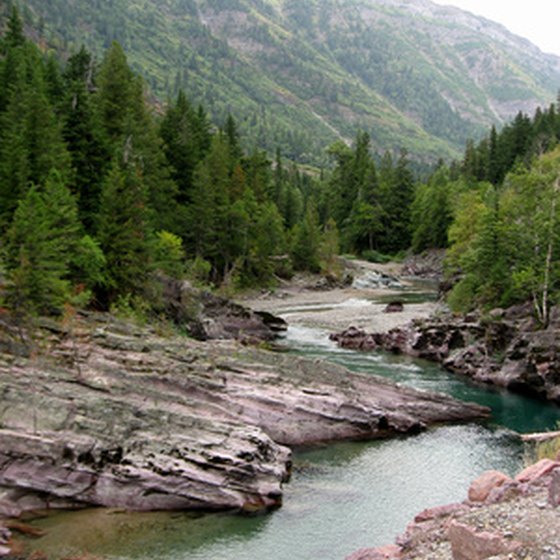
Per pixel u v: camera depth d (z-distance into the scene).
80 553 18.12
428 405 33.56
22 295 30.02
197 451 22.23
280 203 123.81
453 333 49.03
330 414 29.66
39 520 19.95
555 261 48.22
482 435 31.02
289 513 21.41
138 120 75.75
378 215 137.00
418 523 16.84
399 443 29.42
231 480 21.94
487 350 44.97
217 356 32.75
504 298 51.00
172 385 28.09
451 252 79.00
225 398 28.45
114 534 19.45
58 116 61.59
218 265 85.75
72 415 21.97
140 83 83.00
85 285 44.47
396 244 139.50
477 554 13.09
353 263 119.88
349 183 152.75
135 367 28.88
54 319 32.72
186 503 21.28
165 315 49.81
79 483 20.81
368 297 84.50
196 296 55.28
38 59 85.44
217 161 85.25
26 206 35.25
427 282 105.12
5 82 65.50
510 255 52.53
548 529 13.39
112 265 47.16
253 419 28.30
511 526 13.86
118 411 22.81
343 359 47.34
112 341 31.12
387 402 32.97
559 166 53.69
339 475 25.08
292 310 72.31
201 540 19.30
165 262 57.72
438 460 27.08
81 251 43.66
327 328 60.31
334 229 112.81
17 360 25.64
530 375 39.97
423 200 130.00
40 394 22.14
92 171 57.12
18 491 20.23
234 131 110.69
